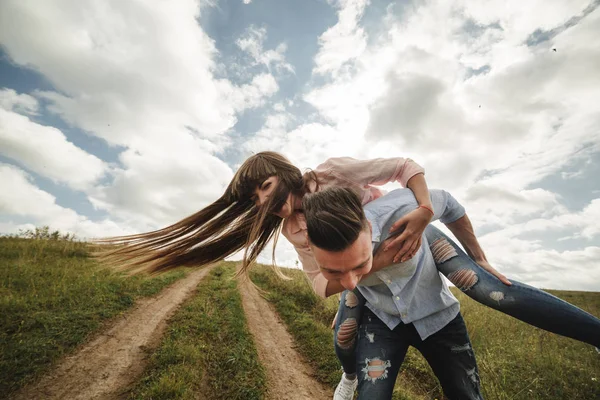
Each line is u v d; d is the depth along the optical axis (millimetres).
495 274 1750
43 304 5969
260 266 15273
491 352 5117
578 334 1390
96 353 4516
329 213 1196
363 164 1930
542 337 5977
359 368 1873
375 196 2098
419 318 1809
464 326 1928
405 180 1814
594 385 4074
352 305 2176
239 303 8023
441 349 1890
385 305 1858
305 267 2104
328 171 1975
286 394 3816
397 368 1881
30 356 4078
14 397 3377
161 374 3836
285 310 7652
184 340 5035
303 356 5020
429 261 1839
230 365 4309
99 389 3625
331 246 1193
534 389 3936
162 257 2355
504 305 1542
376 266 1582
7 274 7641
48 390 3551
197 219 2293
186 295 8648
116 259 2350
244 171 2029
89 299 6594
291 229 2061
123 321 5926
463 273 1715
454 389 1901
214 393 3678
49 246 11781
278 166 1952
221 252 2395
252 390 3717
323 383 4180
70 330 5027
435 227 1998
